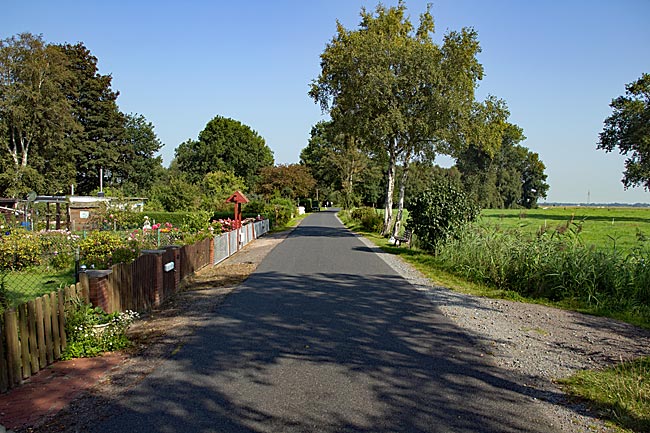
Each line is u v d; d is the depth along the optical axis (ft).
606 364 21.21
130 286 28.25
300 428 14.37
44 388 17.61
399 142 98.99
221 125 276.00
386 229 102.94
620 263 39.29
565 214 208.13
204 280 43.42
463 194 63.87
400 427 14.52
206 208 149.28
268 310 30.58
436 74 87.66
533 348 23.49
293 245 78.59
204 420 14.90
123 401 16.39
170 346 22.95
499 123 98.48
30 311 18.88
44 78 147.95
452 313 30.81
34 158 153.58
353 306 32.01
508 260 42.86
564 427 14.74
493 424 14.84
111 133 190.08
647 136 147.02
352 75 93.61
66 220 105.60
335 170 260.83
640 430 14.62
